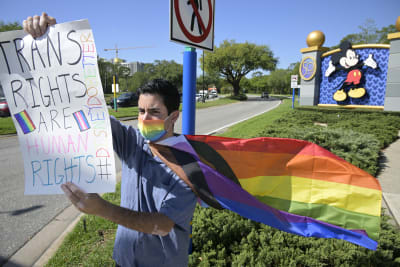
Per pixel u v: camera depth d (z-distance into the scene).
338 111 15.28
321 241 2.55
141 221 0.96
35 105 1.05
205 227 2.76
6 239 2.97
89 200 0.97
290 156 1.73
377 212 1.63
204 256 2.34
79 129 1.05
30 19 1.03
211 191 1.25
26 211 3.71
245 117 17.84
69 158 1.05
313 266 2.26
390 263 2.25
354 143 6.23
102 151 1.05
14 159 6.67
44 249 2.77
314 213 1.71
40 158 1.05
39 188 1.04
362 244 1.66
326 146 6.46
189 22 2.05
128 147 1.26
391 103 14.16
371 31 47.59
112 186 1.04
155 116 1.10
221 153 1.62
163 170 1.14
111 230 3.00
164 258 1.16
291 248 2.42
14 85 1.05
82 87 1.04
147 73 78.56
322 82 17.55
